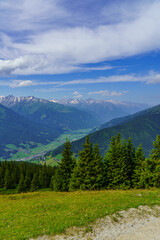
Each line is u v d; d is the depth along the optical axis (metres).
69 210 19.69
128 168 41.84
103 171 40.91
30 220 17.69
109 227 14.63
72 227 14.66
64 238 13.16
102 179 38.72
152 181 36.06
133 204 19.39
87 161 39.53
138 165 41.41
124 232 13.84
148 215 16.78
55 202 25.03
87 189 38.59
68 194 33.34
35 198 32.72
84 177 38.88
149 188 35.72
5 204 29.08
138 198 22.22
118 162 39.78
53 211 20.36
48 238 13.28
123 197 23.59
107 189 38.78
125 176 39.50
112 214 16.91
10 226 16.69
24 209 23.03
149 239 12.70
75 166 45.22
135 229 14.27
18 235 14.09
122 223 15.31
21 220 18.09
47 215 18.88
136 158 42.56
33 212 20.84
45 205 23.72
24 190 78.31
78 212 18.41
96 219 15.94
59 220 16.42
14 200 33.75
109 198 23.77
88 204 21.31
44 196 34.41
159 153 37.25
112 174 39.81
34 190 77.88
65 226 14.73
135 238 12.91
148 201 20.36
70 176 45.62
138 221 15.62
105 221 15.59
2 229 16.05
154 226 14.67
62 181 45.06
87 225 14.85
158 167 34.66
